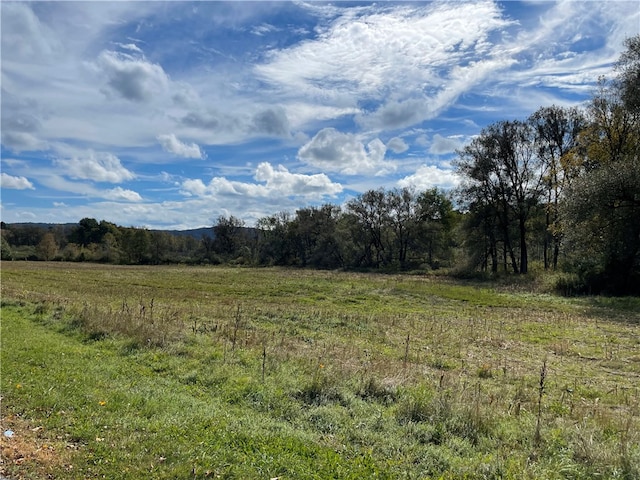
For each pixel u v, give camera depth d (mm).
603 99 34688
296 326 16484
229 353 10750
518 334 16078
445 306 24766
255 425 6188
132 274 52531
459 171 48219
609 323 18938
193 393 7859
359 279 44406
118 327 13078
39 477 4539
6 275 43031
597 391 9180
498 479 4895
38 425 5984
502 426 6570
